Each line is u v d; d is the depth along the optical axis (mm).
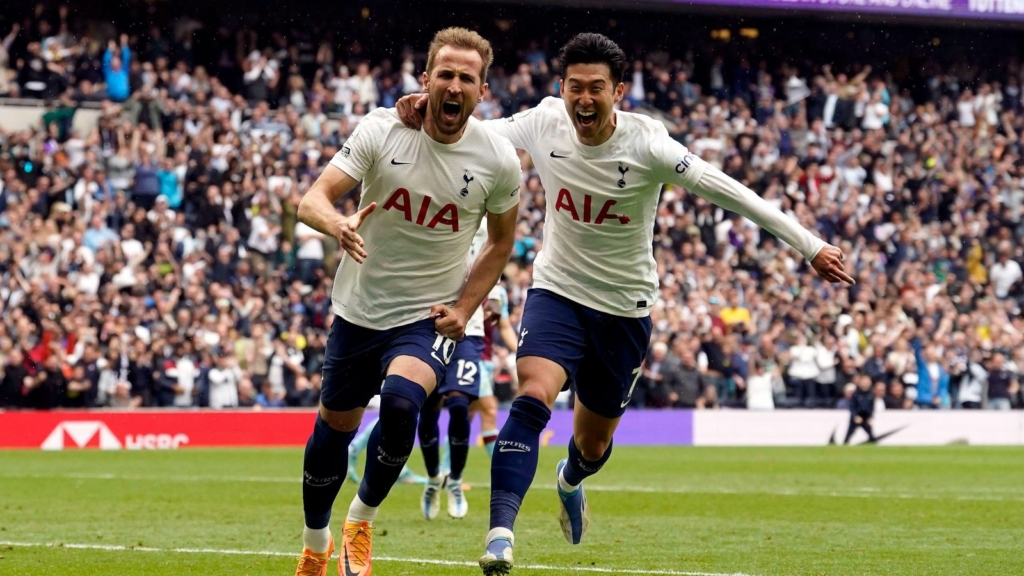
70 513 8586
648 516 8602
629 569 5832
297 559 6102
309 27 23672
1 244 18062
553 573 5676
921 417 20156
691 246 21500
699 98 25281
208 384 17641
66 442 16812
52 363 16906
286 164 20484
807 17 24844
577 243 5348
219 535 7219
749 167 24141
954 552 6613
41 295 17281
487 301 9703
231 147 20562
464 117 4680
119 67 21141
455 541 7008
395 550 6570
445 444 12648
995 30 26438
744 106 24891
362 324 4898
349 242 4402
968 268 23625
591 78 4977
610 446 5781
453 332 4801
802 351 20422
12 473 12453
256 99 22406
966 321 22078
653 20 25469
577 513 5973
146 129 20500
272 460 14508
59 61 21297
